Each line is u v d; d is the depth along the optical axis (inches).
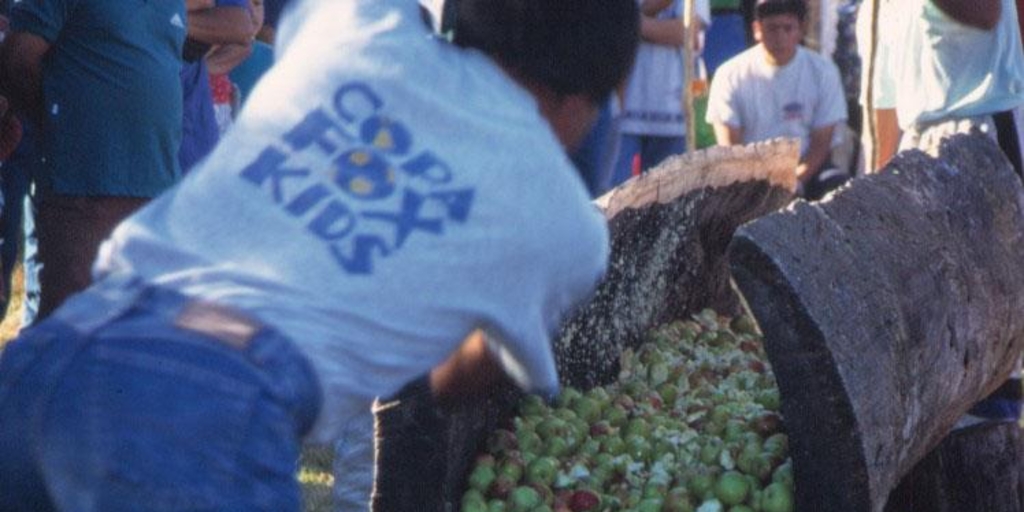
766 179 516.1
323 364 215.8
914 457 352.8
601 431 384.8
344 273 216.8
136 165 498.0
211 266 218.1
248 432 210.1
